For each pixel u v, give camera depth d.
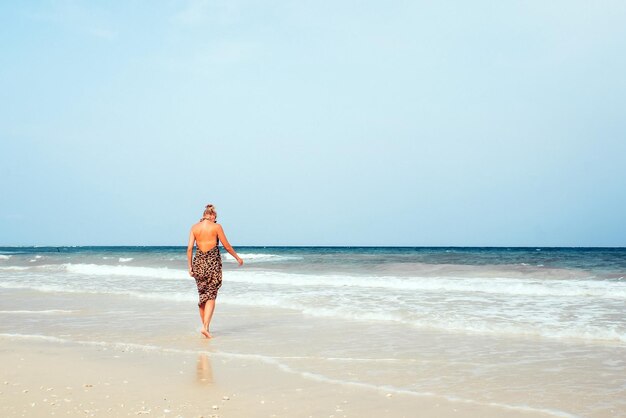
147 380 5.30
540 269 19.62
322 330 8.34
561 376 5.38
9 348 7.08
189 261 8.00
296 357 6.38
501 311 9.99
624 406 4.38
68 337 7.90
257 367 5.88
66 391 4.89
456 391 4.85
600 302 11.24
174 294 13.62
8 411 4.28
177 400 4.58
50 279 19.41
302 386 5.04
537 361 6.08
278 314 10.18
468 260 29.62
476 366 5.85
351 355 6.47
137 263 31.44
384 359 6.23
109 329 8.59
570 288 13.53
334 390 4.89
